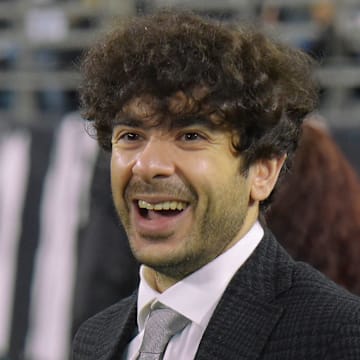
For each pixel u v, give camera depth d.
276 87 3.92
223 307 3.83
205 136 3.74
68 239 12.75
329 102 15.41
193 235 3.76
